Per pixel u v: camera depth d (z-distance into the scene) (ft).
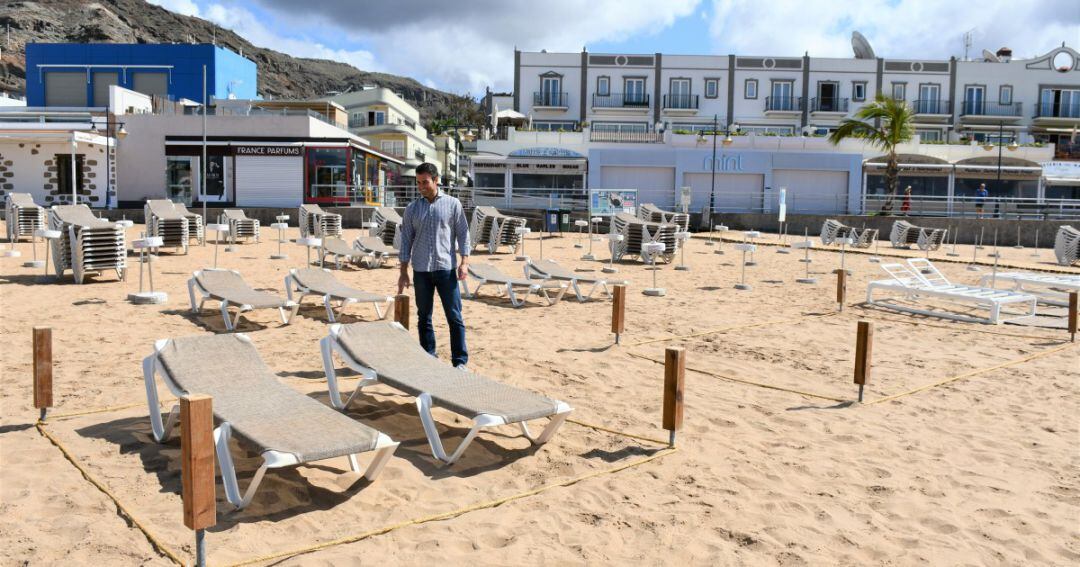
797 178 124.16
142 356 21.20
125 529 10.73
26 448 13.70
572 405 18.06
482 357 22.44
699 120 150.82
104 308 28.86
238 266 44.68
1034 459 15.31
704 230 101.50
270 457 10.82
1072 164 122.62
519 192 126.21
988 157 124.47
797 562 10.62
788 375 22.20
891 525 12.00
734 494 13.00
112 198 100.27
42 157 98.53
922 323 32.14
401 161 128.98
